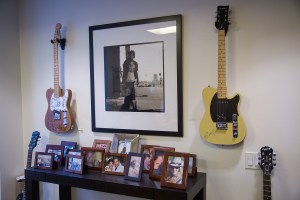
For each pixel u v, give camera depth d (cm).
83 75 238
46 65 255
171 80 202
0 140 246
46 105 257
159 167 183
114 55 222
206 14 192
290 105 173
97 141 228
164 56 203
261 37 179
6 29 253
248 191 185
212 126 187
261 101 180
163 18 202
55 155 224
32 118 264
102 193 236
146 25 208
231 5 185
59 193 243
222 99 184
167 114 205
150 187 167
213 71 191
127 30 216
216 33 190
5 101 252
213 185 194
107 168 197
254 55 180
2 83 249
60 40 241
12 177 258
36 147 263
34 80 262
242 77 184
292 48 172
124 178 185
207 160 195
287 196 176
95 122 233
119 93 222
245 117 184
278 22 175
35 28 259
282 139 176
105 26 224
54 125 242
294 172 174
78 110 241
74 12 239
